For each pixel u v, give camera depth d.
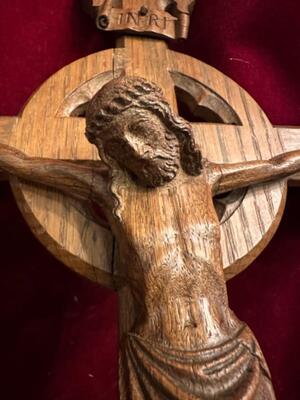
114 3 0.28
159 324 0.18
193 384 0.16
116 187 0.20
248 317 0.31
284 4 0.32
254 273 0.31
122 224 0.20
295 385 0.30
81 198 0.22
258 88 0.32
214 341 0.17
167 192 0.20
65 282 0.30
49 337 0.29
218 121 0.26
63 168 0.21
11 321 0.29
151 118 0.19
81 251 0.22
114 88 0.19
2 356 0.29
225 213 0.23
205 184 0.21
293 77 0.32
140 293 0.19
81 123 0.24
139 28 0.27
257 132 0.25
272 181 0.24
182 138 0.20
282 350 0.30
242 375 0.17
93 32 0.31
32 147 0.23
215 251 0.20
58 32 0.30
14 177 0.22
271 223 0.23
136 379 0.17
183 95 0.27
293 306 0.31
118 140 0.19
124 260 0.20
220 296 0.19
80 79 0.25
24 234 0.30
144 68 0.26
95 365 0.29
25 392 0.29
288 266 0.31
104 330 0.30
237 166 0.22
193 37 0.32
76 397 0.29
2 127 0.23
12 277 0.29
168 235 0.19
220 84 0.27
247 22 0.32
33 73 0.30
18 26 0.30
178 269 0.19
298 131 0.26
